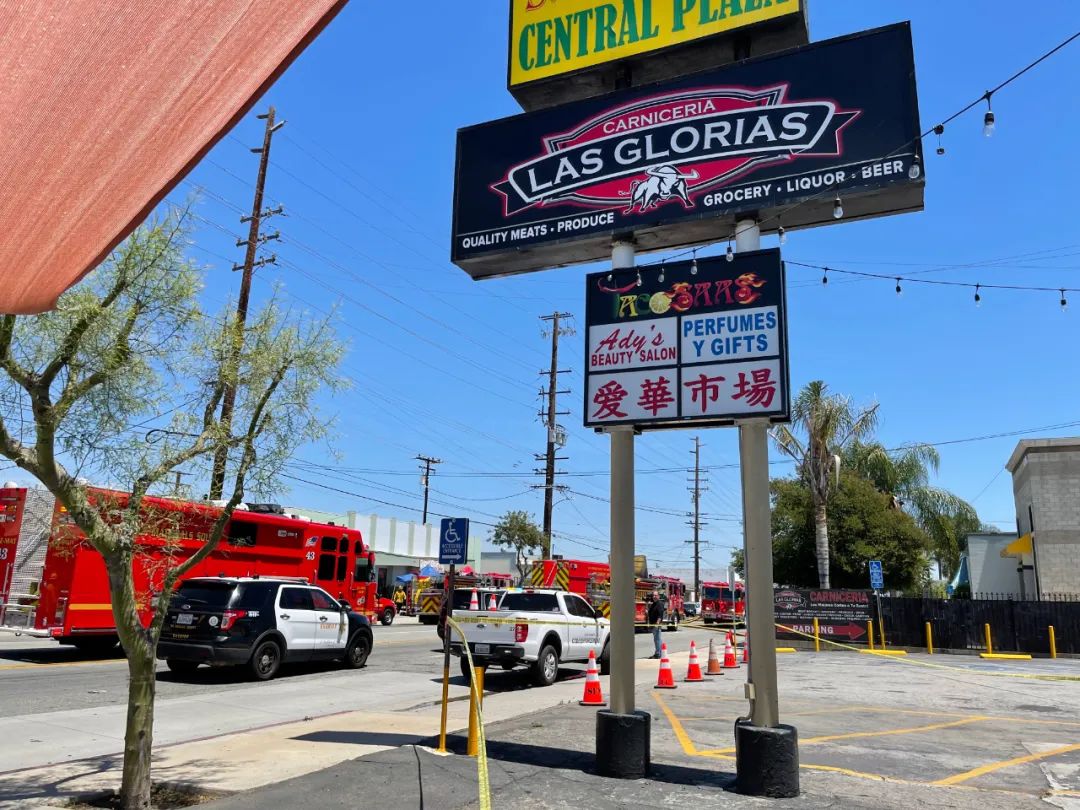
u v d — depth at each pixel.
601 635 17.89
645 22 8.98
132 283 6.20
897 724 10.82
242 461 7.11
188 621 14.41
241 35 2.19
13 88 2.00
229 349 7.12
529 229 9.05
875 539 33.16
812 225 8.22
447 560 13.03
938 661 21.14
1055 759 8.55
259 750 8.32
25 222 2.19
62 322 5.77
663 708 11.96
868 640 25.14
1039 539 29.61
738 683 15.62
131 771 6.15
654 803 6.35
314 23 2.29
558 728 9.78
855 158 7.61
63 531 9.34
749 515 7.21
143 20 2.05
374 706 12.37
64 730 9.59
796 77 8.02
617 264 8.62
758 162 8.00
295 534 21.06
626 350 8.12
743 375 7.55
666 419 7.78
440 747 8.21
